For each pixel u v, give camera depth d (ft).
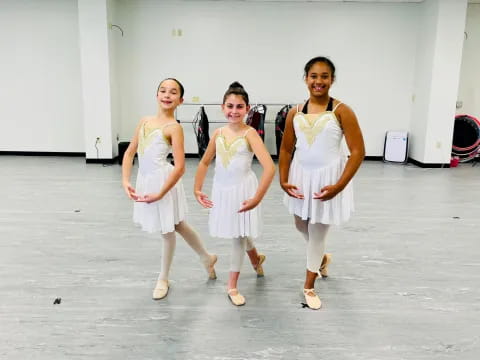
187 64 22.94
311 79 6.71
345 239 10.80
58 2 21.56
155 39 22.61
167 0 22.21
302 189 7.17
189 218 12.37
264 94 23.30
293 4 22.35
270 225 11.83
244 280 8.48
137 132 7.47
